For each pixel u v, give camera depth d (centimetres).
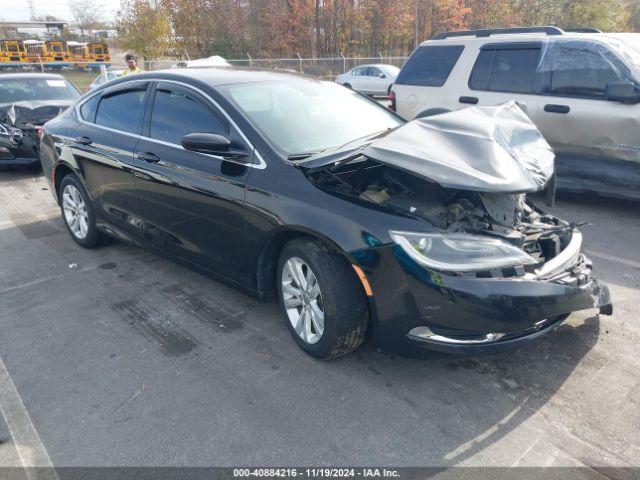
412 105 725
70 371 307
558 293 264
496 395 275
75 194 498
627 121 536
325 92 414
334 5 3781
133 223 426
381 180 322
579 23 4012
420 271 254
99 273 447
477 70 658
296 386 287
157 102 399
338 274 281
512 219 302
